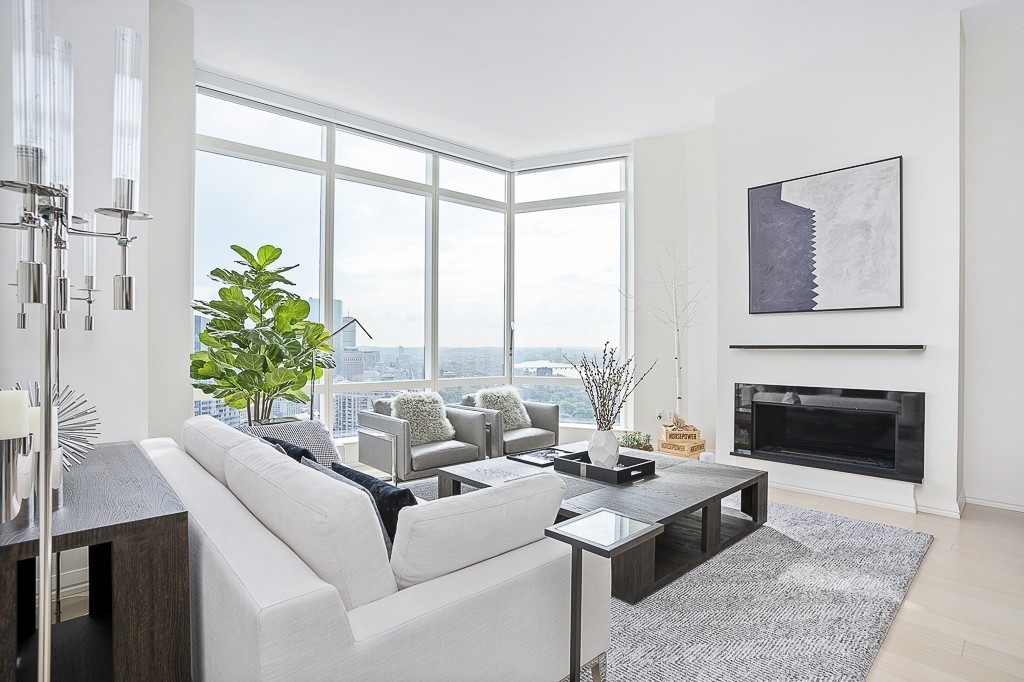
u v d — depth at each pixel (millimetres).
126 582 1321
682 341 5465
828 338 4062
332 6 3383
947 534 3264
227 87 4219
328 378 4844
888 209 3766
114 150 1089
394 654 1257
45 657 874
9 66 2412
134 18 2783
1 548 1158
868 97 3883
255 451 1756
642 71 4238
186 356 3520
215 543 1354
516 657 1512
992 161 3826
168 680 1374
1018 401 3744
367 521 1327
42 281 868
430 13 3467
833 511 3705
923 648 2090
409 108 4828
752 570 2750
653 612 2332
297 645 1119
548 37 3760
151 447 2283
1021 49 3719
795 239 4188
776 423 4410
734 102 4555
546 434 4957
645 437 4188
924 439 3660
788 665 1954
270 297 3734
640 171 5598
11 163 2430
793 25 3658
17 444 1191
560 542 1688
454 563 1476
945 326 3572
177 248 3461
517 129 5336
